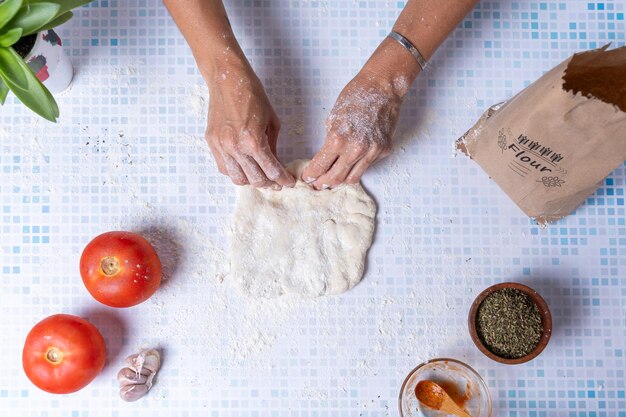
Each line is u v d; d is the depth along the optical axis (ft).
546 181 3.34
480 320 3.54
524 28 3.84
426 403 3.57
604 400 3.74
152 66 3.81
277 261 3.72
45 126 3.78
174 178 3.79
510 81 3.84
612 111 2.79
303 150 3.80
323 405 3.72
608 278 3.80
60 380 3.42
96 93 3.79
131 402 3.71
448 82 3.84
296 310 3.75
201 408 3.70
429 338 3.76
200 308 3.74
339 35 3.83
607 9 3.85
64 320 3.45
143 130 3.80
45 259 3.76
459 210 3.82
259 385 3.72
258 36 3.82
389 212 3.81
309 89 3.82
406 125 3.83
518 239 3.81
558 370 3.75
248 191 3.74
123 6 3.80
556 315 3.78
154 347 3.72
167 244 3.76
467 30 3.84
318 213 3.74
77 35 3.79
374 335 3.75
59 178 3.78
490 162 3.52
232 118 3.24
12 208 3.76
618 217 3.82
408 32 3.32
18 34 2.86
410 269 3.79
